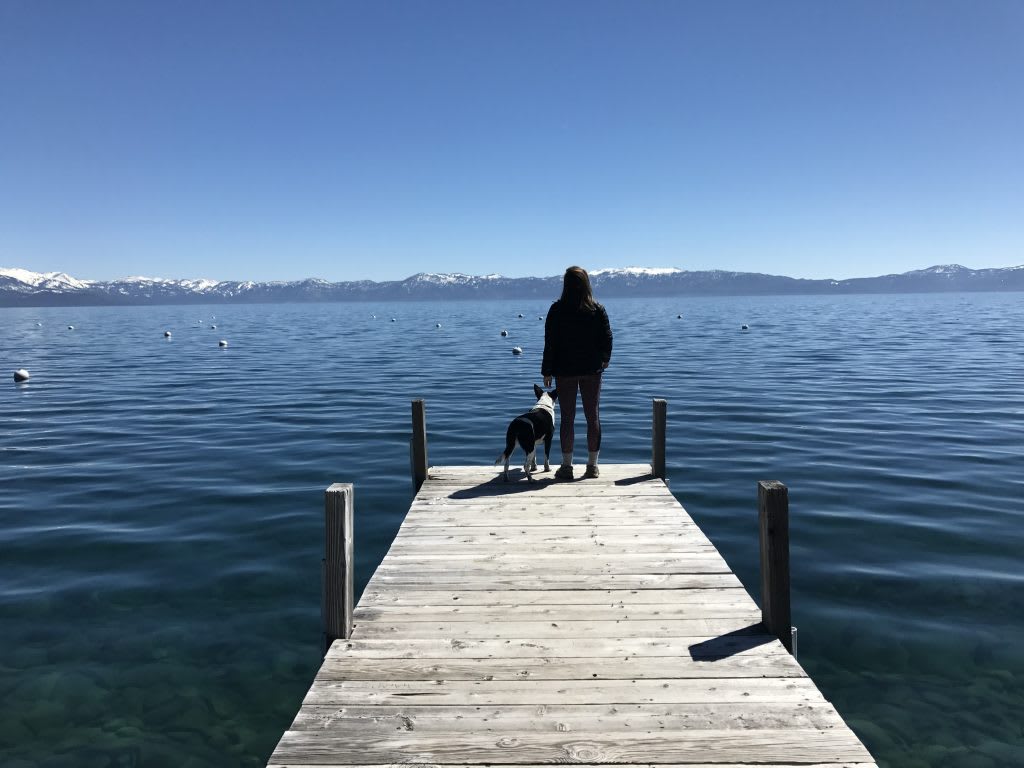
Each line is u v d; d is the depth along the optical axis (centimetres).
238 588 505
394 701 278
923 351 2309
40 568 539
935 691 378
